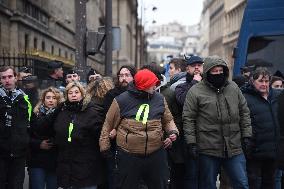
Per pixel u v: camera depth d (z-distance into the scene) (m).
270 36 12.96
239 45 13.38
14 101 7.65
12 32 34.09
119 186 7.41
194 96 7.93
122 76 8.20
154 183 7.43
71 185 7.37
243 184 7.80
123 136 7.31
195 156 7.85
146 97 7.35
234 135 7.84
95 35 11.52
